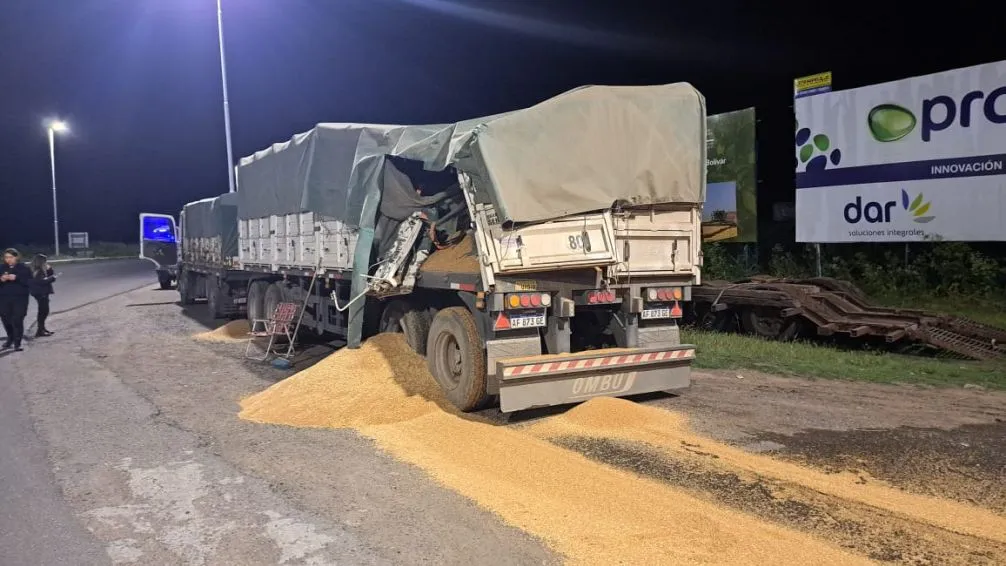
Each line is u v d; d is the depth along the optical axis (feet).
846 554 13.71
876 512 15.83
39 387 31.78
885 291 46.93
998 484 17.62
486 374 24.31
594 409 23.32
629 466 19.04
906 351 36.29
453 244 27.81
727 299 41.93
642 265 25.71
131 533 15.43
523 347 23.82
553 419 23.65
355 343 29.78
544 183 23.20
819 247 49.19
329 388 26.76
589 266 24.11
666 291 26.22
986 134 40.78
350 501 16.88
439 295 28.50
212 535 15.21
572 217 23.98
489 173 22.48
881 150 45.24
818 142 48.34
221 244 55.77
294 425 23.79
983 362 33.04
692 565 13.28
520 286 23.29
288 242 41.63
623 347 26.17
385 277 27.76
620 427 22.39
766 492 17.07
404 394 25.84
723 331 44.04
